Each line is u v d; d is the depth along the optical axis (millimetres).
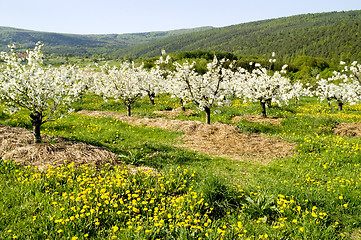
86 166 7508
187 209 5305
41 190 5789
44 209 4941
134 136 13398
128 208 5199
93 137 12211
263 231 4836
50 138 9844
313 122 17094
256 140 13617
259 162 10523
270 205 5707
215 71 16328
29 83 8773
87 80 30859
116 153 9672
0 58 8445
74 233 4336
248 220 5223
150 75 26109
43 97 8984
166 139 13719
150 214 5086
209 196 5824
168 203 5574
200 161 10070
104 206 5102
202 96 16109
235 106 26938
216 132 14922
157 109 24797
